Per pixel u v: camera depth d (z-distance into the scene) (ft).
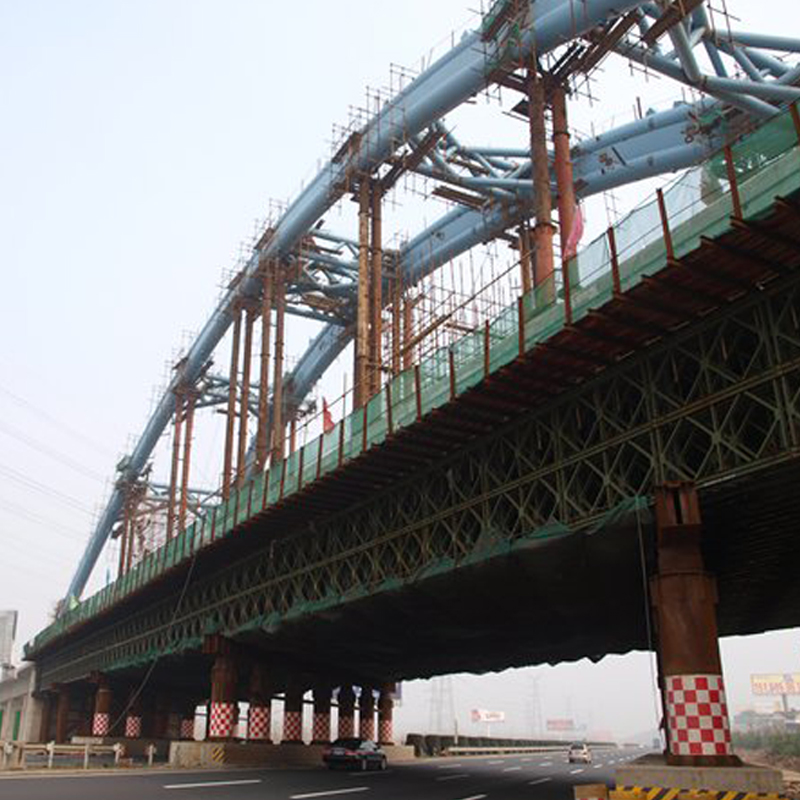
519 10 116.37
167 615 162.81
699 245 54.90
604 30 113.91
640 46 114.01
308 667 149.38
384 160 156.35
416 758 192.24
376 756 131.85
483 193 160.86
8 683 327.67
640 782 54.13
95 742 197.77
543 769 150.30
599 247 66.74
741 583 91.81
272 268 195.93
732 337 61.31
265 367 190.39
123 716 219.61
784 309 56.95
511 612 95.55
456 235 180.96
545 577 76.69
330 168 169.17
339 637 118.32
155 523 315.17
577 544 70.64
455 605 92.79
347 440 97.14
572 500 71.41
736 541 74.69
